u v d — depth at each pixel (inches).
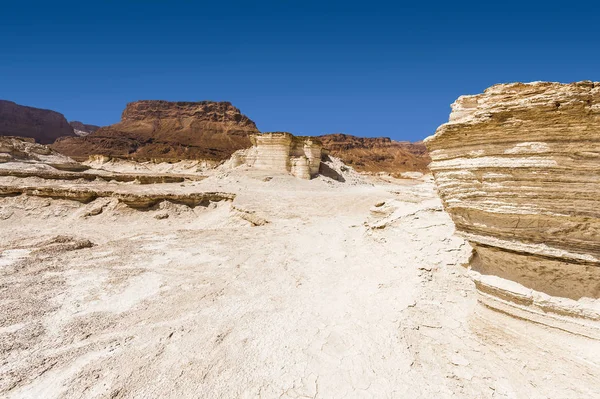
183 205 948.0
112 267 420.5
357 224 714.8
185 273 407.5
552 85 186.1
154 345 242.8
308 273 413.1
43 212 868.0
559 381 190.1
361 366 221.6
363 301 320.2
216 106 7436.0
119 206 884.0
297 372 215.8
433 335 249.9
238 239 598.9
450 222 438.9
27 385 197.0
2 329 255.4
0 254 463.8
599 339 191.0
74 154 5187.0
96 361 221.3
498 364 212.4
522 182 195.0
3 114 6087.6
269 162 1524.4
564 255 197.6
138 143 5816.9
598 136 173.9
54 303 307.0
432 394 196.1
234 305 315.3
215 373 213.0
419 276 338.0
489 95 215.8
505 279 232.2
